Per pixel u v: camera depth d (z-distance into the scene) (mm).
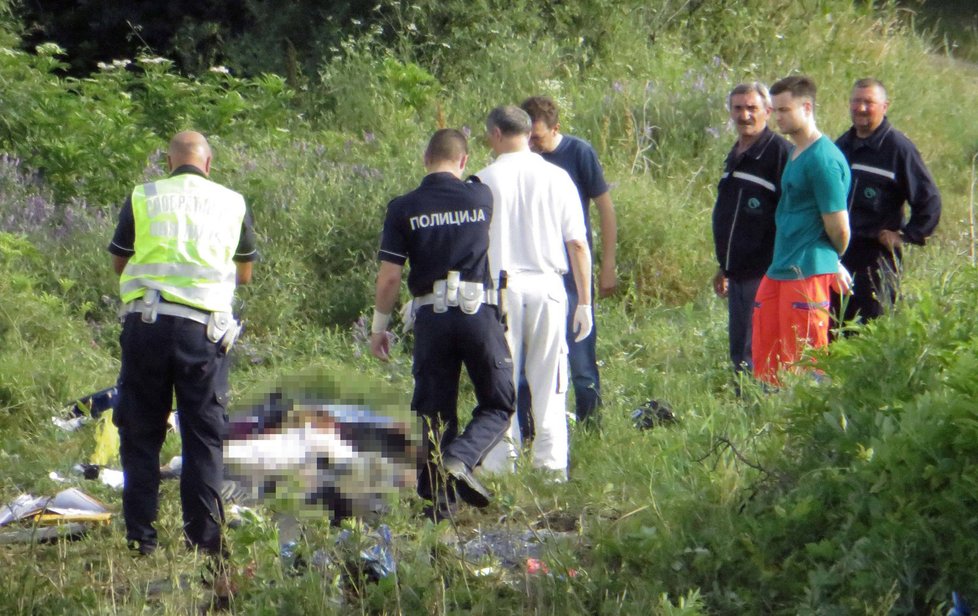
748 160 24438
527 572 15555
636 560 15664
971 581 13703
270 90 47531
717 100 47281
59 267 33656
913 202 24297
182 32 59844
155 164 40469
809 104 22719
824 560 14578
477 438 18531
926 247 33969
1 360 26578
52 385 26250
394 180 37438
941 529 13992
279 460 18047
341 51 54000
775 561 15102
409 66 49250
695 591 14258
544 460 20672
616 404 25281
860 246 24609
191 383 17125
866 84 24328
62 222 36438
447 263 18938
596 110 47594
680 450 19922
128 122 41594
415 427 18891
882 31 60969
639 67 53719
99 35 63750
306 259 34844
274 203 36094
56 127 40750
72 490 19969
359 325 30984
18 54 44719
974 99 56906
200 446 17219
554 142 23453
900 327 16766
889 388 16062
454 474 17672
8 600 14688
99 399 25328
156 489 17516
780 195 24250
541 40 54469
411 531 16172
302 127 48500
